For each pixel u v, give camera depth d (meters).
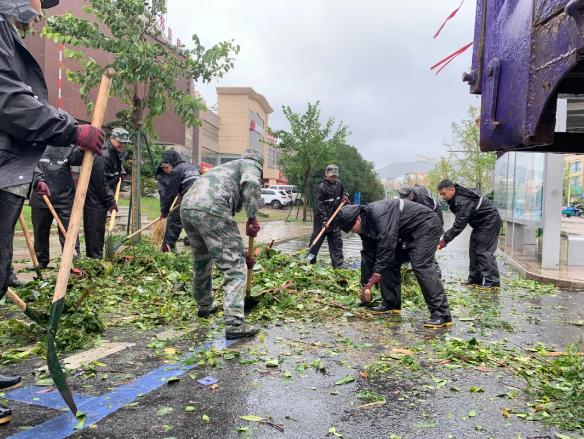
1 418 2.88
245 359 4.18
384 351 4.58
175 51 10.66
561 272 10.29
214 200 4.75
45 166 7.66
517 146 2.42
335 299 6.68
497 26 2.69
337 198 9.77
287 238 17.02
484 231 8.83
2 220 2.92
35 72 3.01
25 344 4.37
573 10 1.77
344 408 3.28
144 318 5.38
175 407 3.21
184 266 7.96
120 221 15.62
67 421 2.96
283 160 29.28
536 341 5.20
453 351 4.49
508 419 3.17
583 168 83.94
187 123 11.02
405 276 7.93
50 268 7.97
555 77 1.98
